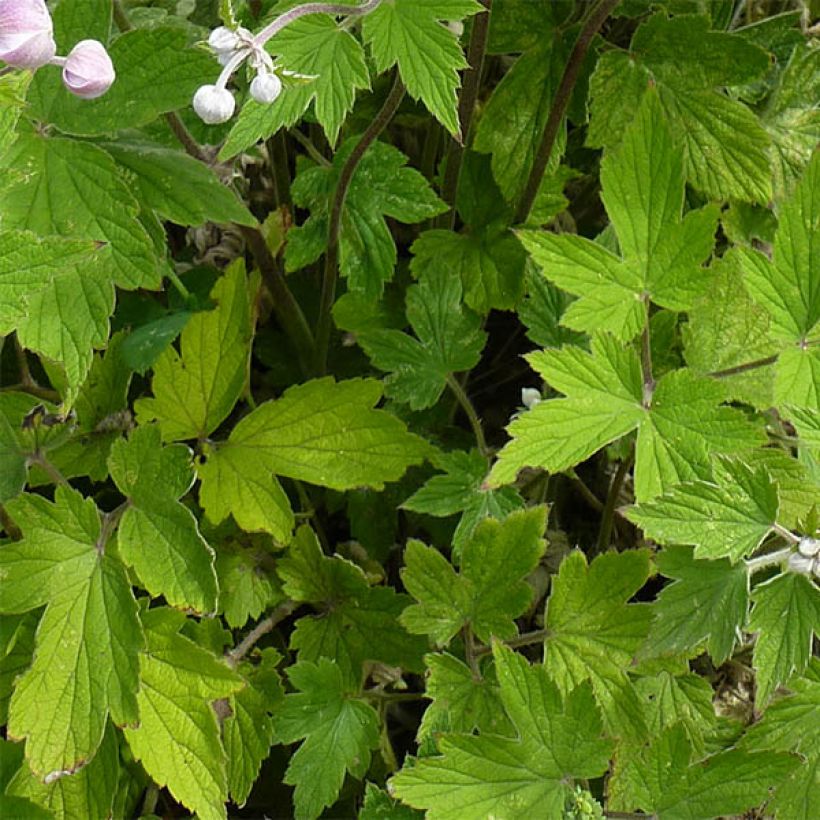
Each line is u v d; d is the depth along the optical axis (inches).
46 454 21.5
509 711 19.7
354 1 19.8
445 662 21.0
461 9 19.1
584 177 25.4
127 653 19.4
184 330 21.2
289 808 23.1
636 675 21.5
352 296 23.3
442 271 23.1
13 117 17.5
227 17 17.8
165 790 22.7
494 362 26.3
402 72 19.2
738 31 24.2
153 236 20.6
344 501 24.3
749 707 23.5
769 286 19.9
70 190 19.3
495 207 23.9
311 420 21.4
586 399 19.8
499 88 23.2
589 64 23.3
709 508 19.1
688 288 20.4
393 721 23.8
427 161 24.9
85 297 19.1
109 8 19.7
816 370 19.9
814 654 23.2
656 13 22.8
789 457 21.0
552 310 23.4
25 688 19.2
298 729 21.3
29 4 17.0
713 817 19.6
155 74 19.6
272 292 24.1
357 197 23.0
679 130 23.0
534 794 19.7
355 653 22.2
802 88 24.2
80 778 20.1
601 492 25.4
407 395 22.9
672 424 19.8
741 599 19.4
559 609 21.1
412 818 20.5
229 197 20.6
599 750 19.6
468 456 22.3
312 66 19.3
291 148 26.1
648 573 20.8
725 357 21.6
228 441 21.5
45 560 19.5
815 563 19.1
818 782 20.3
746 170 23.0
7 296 17.7
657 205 20.2
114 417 21.9
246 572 22.3
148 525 19.8
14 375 23.4
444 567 21.2
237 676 19.9
